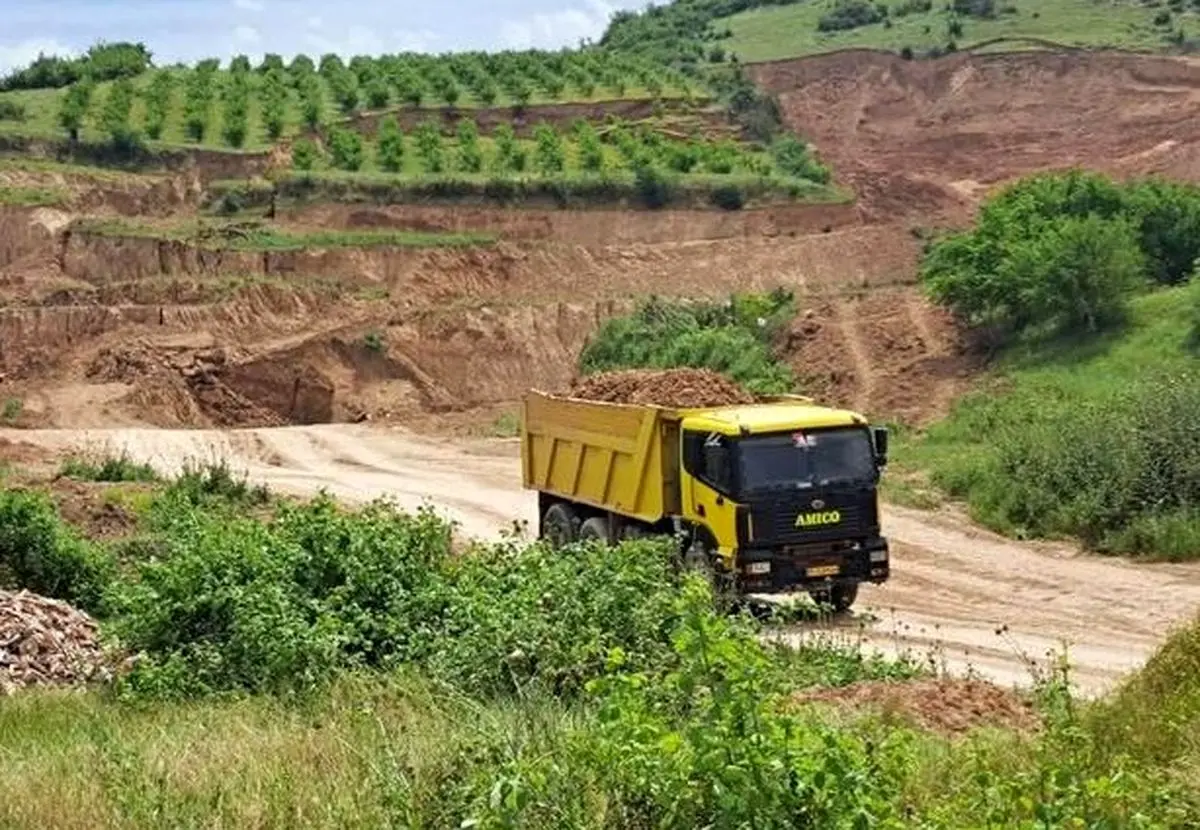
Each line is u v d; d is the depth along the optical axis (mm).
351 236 68812
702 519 20688
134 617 16125
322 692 14055
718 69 113625
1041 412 35344
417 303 63031
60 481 33062
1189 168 82625
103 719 13984
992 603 22562
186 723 12961
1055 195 48375
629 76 101438
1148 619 21172
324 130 84250
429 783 9211
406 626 15773
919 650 19188
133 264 64750
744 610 15414
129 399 52906
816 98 109250
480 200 75062
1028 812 7633
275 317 59875
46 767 11000
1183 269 46875
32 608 18531
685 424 20969
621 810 7855
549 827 7871
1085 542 26266
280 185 74125
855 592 21203
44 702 15273
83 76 95750
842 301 54312
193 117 80875
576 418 23531
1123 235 42156
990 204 50219
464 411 55156
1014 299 43344
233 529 17516
